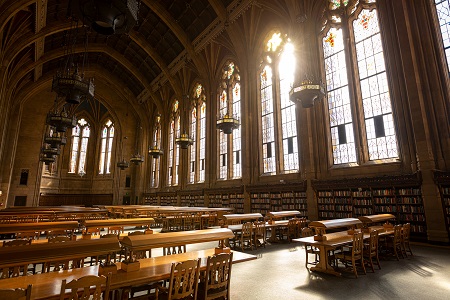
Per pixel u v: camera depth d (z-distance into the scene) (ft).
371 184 37.17
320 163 47.47
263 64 65.67
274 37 63.57
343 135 45.70
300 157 51.24
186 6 72.02
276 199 53.47
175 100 102.78
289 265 24.68
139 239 13.89
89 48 92.32
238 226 33.06
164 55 93.30
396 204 34.53
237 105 72.08
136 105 119.44
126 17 25.09
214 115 78.89
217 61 80.59
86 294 10.00
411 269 22.52
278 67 61.57
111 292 14.33
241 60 69.62
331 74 49.26
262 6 60.90
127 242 13.71
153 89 106.52
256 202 58.34
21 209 58.18
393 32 38.42
